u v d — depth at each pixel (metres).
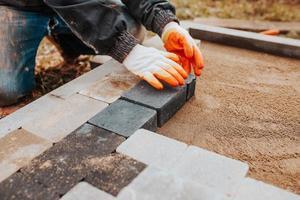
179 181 1.08
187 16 3.56
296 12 3.71
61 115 1.53
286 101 1.77
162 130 1.56
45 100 1.65
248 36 2.30
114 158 1.21
